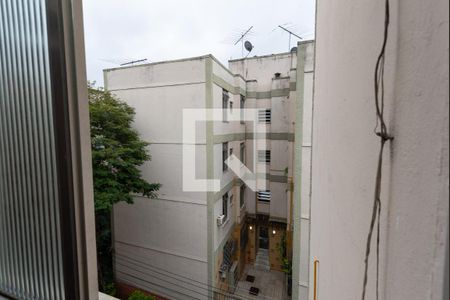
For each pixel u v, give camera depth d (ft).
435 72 1.20
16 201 3.43
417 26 1.36
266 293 22.91
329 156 4.48
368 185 2.18
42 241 3.26
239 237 25.61
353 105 2.76
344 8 3.30
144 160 18.08
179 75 18.07
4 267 3.70
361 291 2.34
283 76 28.04
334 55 4.10
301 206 16.16
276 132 27.86
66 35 2.79
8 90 3.28
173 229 19.12
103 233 21.06
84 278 3.13
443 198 1.13
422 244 1.29
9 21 3.17
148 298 16.10
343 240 3.15
